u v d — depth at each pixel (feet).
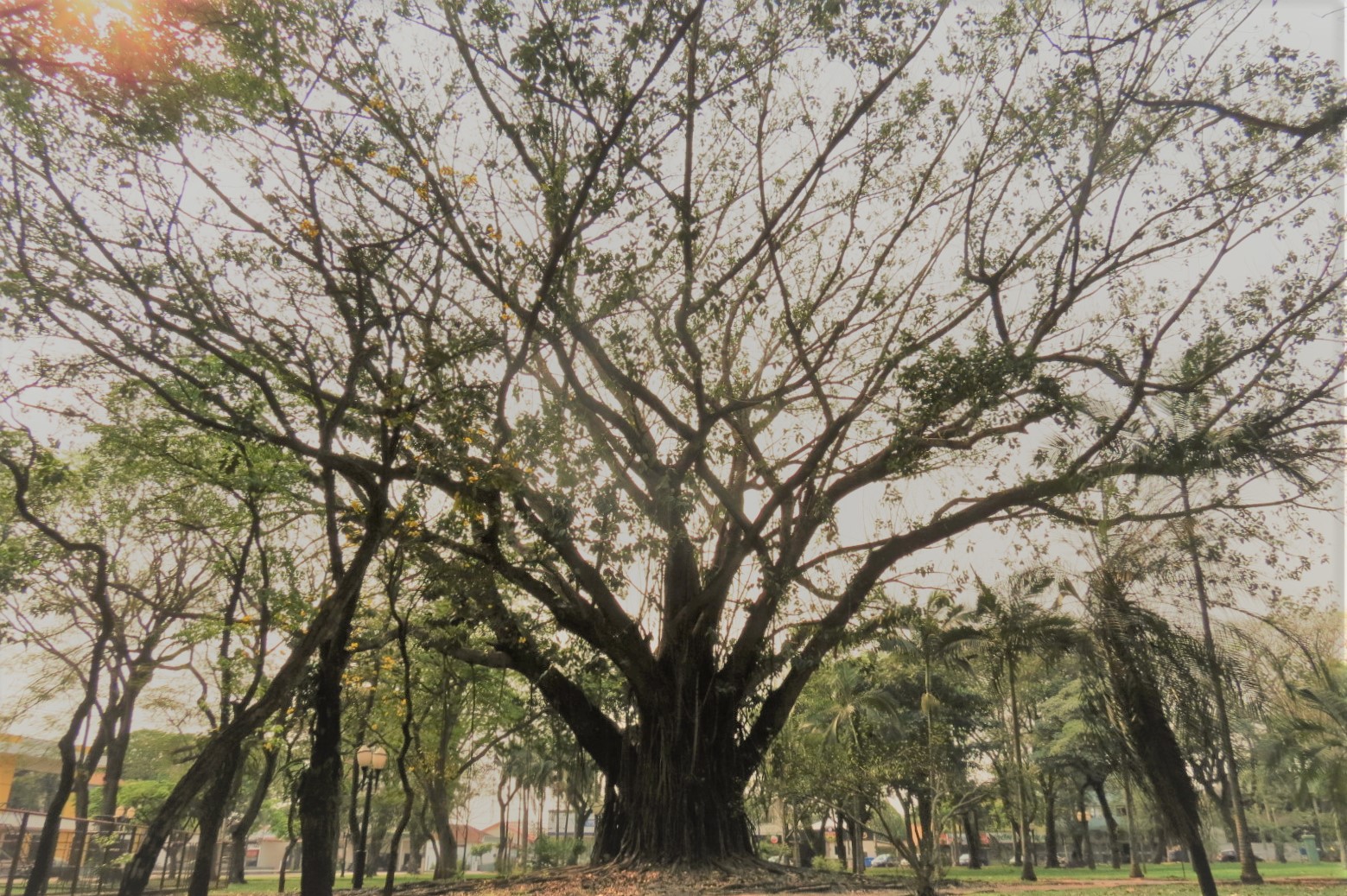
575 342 54.80
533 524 53.42
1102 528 53.52
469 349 42.22
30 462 49.06
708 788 61.11
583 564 60.64
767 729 66.90
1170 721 50.65
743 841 61.72
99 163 40.65
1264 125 50.60
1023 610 65.87
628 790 64.13
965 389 49.83
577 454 49.03
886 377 57.06
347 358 47.67
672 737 61.57
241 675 68.28
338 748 47.65
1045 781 153.38
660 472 57.62
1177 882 73.92
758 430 67.97
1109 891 61.52
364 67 44.11
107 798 90.79
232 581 66.13
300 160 41.78
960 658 84.74
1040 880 81.30
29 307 40.16
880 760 50.19
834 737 80.18
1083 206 54.34
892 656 84.53
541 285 44.34
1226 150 52.65
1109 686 52.70
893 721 94.12
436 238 44.29
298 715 56.90
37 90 36.32
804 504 65.82
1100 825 213.05
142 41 35.63
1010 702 104.27
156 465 59.93
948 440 59.16
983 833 200.95
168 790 151.12
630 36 44.50
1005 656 75.72
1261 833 151.53
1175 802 50.19
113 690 85.81
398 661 73.20
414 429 42.37
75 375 46.42
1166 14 49.62
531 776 150.51
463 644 73.10
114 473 62.03
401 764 47.32
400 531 48.29
